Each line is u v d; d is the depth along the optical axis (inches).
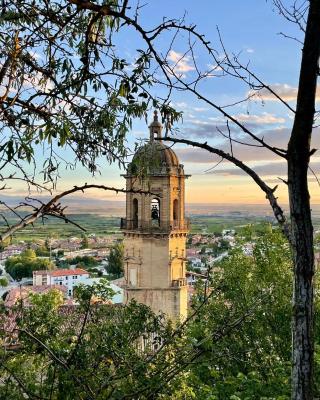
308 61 154.0
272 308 863.7
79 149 247.3
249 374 483.5
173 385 297.7
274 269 934.4
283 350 877.2
